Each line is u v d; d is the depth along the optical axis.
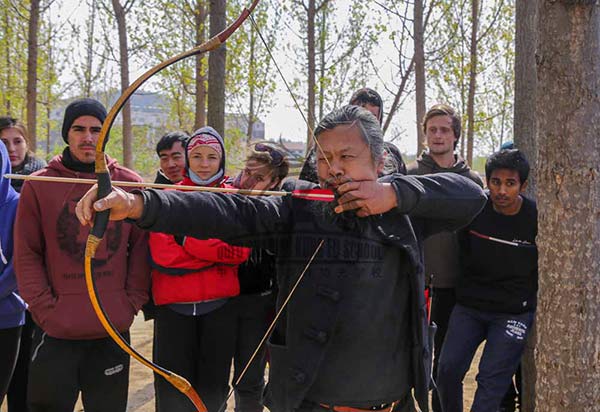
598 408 1.99
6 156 2.74
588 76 1.88
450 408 3.02
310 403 1.65
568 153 1.92
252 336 2.88
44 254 2.57
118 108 1.45
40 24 11.40
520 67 3.35
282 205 1.70
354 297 1.60
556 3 1.87
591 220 1.93
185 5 10.06
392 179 1.75
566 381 1.99
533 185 3.30
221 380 2.77
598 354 1.98
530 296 2.92
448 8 9.37
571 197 1.93
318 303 1.60
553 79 1.92
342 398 1.61
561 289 1.97
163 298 2.68
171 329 2.70
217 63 4.95
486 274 2.95
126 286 2.65
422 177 1.70
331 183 1.58
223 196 1.63
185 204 1.52
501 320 2.93
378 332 1.62
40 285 2.48
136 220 1.47
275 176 2.76
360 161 1.57
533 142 3.32
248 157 2.77
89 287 1.50
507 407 3.43
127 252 2.67
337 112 1.61
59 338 2.50
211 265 2.66
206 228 1.55
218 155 2.79
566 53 1.88
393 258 1.64
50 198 2.51
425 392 1.69
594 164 1.91
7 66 10.62
